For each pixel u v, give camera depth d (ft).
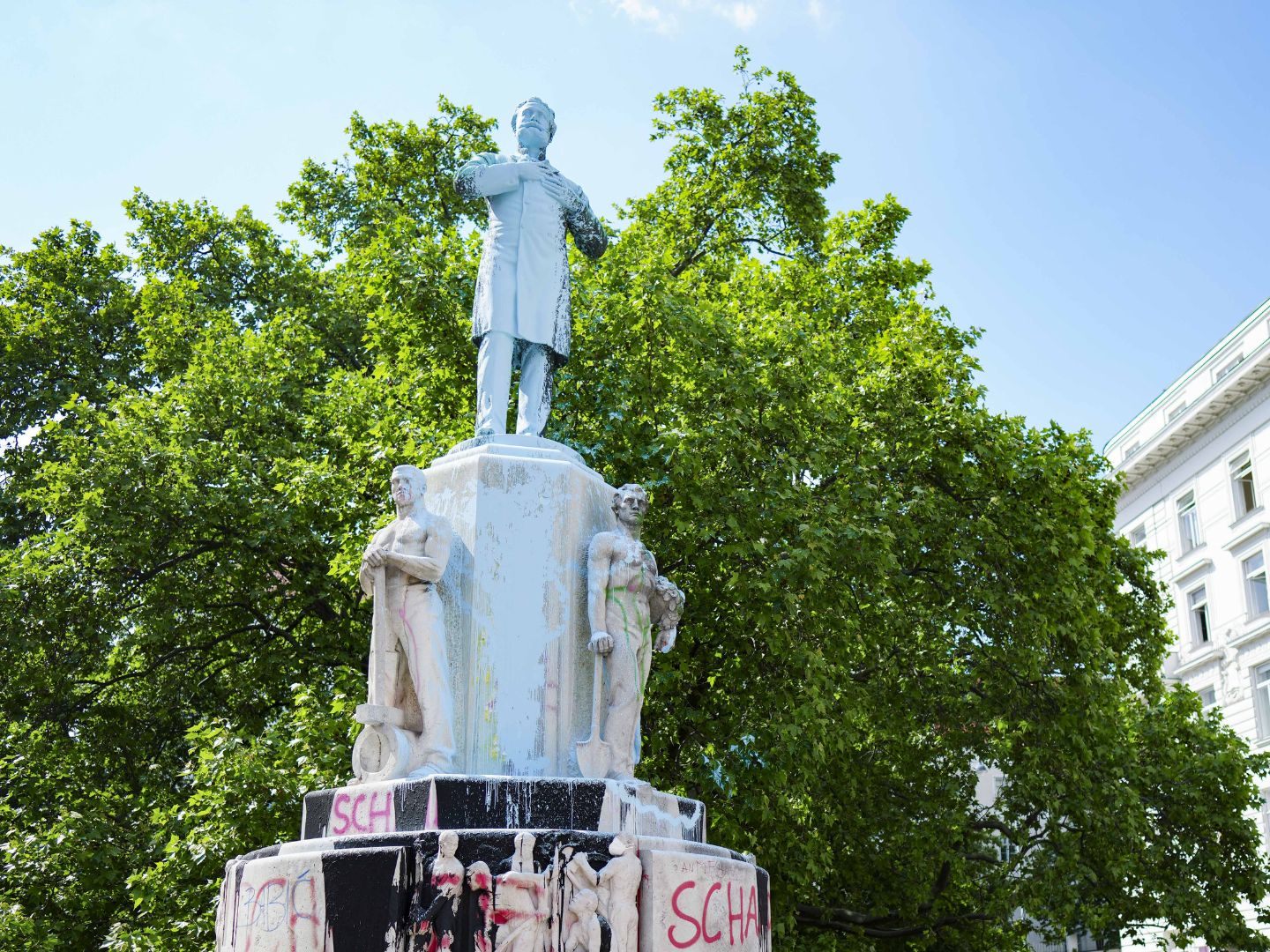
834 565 41.75
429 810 17.10
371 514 46.01
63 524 54.29
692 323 43.47
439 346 47.42
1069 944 115.96
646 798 18.60
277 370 56.85
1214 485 124.88
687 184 61.87
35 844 43.83
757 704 40.88
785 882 40.96
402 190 68.69
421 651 19.24
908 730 51.83
